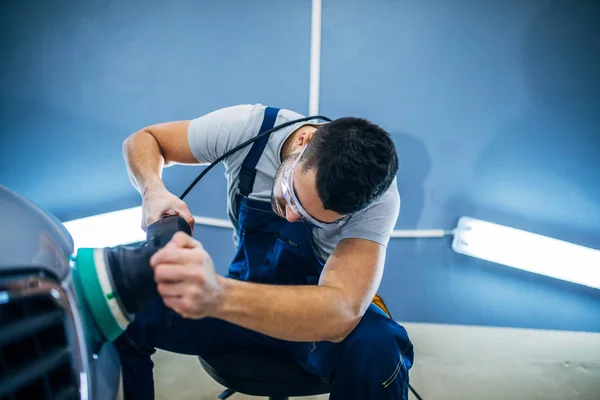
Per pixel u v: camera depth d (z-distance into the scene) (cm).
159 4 205
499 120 204
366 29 203
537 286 211
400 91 205
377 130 111
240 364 122
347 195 106
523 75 202
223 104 209
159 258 83
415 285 215
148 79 209
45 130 212
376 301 141
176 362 195
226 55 206
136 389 124
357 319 115
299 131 133
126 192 213
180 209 122
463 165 207
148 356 126
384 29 202
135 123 211
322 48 204
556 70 201
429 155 207
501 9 200
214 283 90
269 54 205
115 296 80
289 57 205
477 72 203
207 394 180
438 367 195
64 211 214
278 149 134
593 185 205
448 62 203
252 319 100
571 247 196
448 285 214
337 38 203
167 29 206
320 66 205
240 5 203
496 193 208
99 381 82
